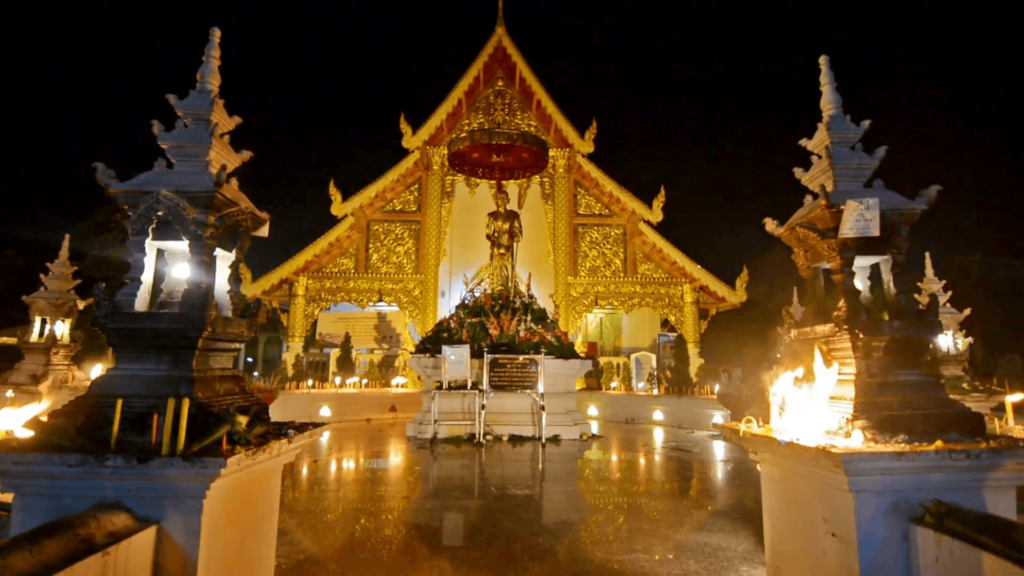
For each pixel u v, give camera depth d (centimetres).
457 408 1364
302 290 2052
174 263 372
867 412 312
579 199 2198
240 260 384
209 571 279
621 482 828
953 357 861
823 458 289
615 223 2180
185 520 272
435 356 1370
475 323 1440
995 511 291
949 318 922
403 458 1040
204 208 329
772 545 371
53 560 214
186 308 319
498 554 516
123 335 315
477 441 1243
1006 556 230
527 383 1326
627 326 2628
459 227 2195
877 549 279
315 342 2386
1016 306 1781
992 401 765
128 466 266
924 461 279
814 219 359
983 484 289
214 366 345
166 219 349
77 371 1098
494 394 1370
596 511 664
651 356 2272
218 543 290
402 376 2059
